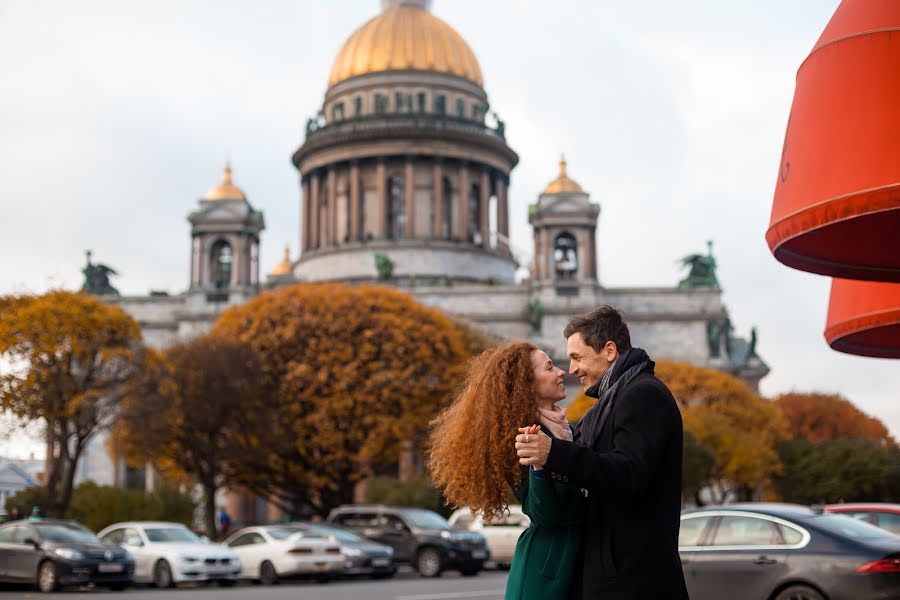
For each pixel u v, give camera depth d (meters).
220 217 124.19
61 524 43.06
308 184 142.62
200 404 75.06
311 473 82.75
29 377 71.00
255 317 87.00
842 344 26.66
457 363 88.12
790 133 17.53
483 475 9.38
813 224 16.55
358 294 87.06
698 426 89.25
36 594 39.41
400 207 137.38
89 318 74.56
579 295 119.81
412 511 54.31
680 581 8.96
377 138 135.38
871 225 17.77
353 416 83.12
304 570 46.91
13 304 74.62
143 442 73.44
